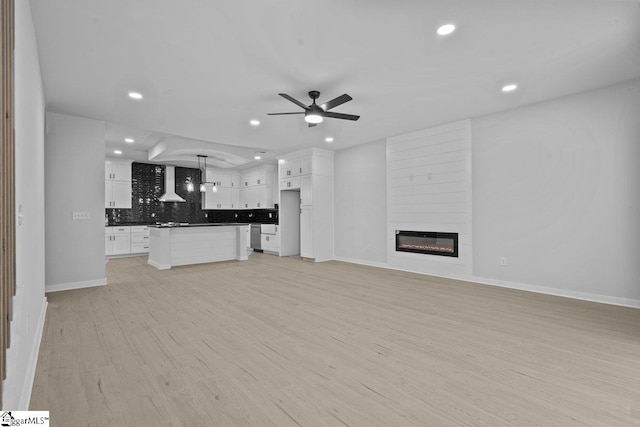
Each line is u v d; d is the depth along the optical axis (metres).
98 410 1.70
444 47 2.73
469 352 2.39
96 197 4.58
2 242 1.09
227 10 2.22
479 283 4.66
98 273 4.61
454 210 4.95
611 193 3.55
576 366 2.16
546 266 4.04
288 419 1.63
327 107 3.45
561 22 2.38
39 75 2.88
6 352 1.29
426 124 5.03
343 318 3.17
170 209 8.80
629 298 3.45
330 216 7.09
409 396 1.83
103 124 4.63
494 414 1.66
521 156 4.22
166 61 2.92
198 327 2.93
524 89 3.64
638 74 3.28
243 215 10.18
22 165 1.77
